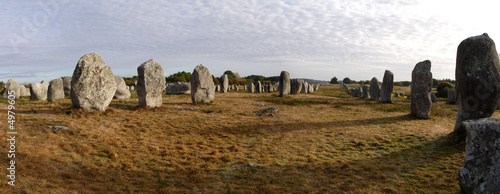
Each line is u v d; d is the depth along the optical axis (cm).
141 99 1708
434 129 1270
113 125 1236
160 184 673
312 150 971
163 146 980
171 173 747
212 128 1273
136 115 1484
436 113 1756
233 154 918
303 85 4334
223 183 691
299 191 649
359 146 1023
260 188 655
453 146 972
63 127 1064
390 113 1809
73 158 805
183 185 675
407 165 815
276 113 1742
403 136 1153
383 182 700
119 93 2433
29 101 1967
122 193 623
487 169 543
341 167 800
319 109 1998
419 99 1580
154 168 773
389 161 852
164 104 1988
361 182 700
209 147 988
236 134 1184
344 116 1675
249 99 2605
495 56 980
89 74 1427
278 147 1003
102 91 1468
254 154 920
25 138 915
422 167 796
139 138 1060
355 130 1271
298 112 1816
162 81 1772
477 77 964
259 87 4169
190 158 871
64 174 694
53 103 1825
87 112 1403
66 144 902
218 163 827
